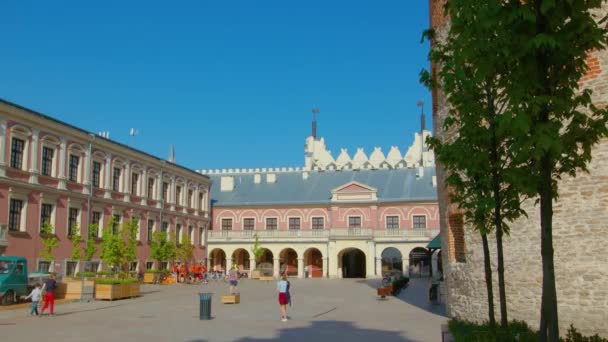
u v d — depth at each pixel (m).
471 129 10.45
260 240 71.62
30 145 40.91
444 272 23.08
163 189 61.09
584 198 16.83
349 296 37.34
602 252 16.33
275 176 80.75
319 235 70.44
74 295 33.72
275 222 75.31
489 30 7.27
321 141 91.00
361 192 72.75
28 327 20.16
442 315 24.41
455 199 11.25
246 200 77.44
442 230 23.14
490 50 7.57
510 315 18.23
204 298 22.80
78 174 46.59
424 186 73.19
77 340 16.72
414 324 21.05
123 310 27.11
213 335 17.88
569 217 17.05
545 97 6.75
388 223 71.62
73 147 45.72
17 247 38.84
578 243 16.78
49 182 42.69
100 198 48.66
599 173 16.61
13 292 28.81
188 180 67.00
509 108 6.98
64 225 44.03
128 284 35.19
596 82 16.80
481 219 10.95
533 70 7.01
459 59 8.37
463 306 20.70
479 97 10.47
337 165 88.56
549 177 7.14
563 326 16.75
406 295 37.94
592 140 7.52
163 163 60.28
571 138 7.39
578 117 7.43
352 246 68.88
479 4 7.67
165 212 60.50
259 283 56.12
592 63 16.95
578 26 6.80
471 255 20.19
